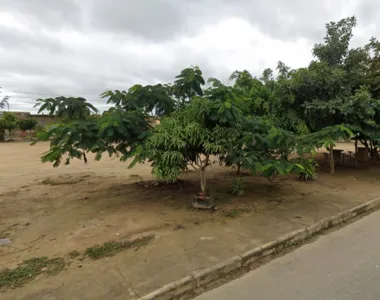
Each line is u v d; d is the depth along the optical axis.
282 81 7.98
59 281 2.65
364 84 8.56
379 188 6.71
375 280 2.71
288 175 8.27
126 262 3.02
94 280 2.66
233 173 8.68
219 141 4.34
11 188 6.86
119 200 5.64
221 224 4.22
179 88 5.79
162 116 5.72
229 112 4.12
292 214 4.67
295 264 3.13
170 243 3.52
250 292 2.58
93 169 10.12
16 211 4.98
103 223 4.31
